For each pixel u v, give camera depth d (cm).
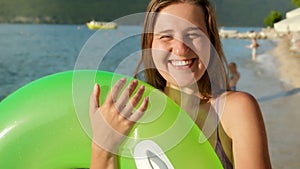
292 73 1848
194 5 199
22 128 197
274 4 16938
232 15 16988
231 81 1074
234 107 188
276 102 1125
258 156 177
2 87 1877
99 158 176
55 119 194
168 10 195
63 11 15738
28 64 2658
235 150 183
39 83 203
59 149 194
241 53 3164
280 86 1433
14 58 2950
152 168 176
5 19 15062
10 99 205
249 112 185
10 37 5259
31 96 200
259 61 2555
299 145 707
